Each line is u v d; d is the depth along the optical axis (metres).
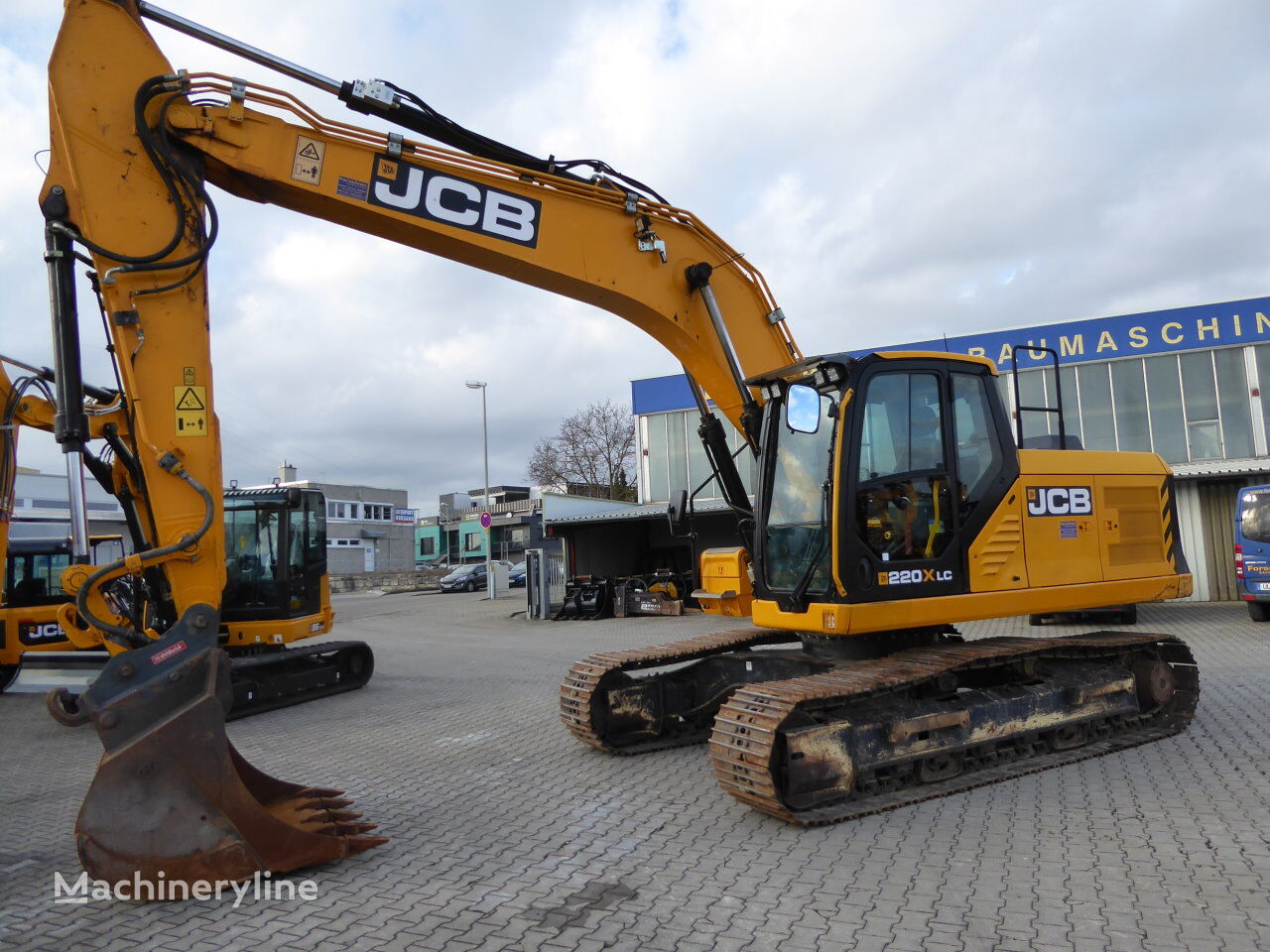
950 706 5.71
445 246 5.70
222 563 4.82
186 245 4.90
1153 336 21.72
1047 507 6.44
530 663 12.96
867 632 5.61
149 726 4.16
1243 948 3.30
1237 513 13.95
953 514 5.92
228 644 9.98
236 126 5.09
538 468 50.22
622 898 3.98
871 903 3.82
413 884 4.22
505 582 33.94
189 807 4.14
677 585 21.44
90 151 4.80
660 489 27.31
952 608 5.83
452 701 9.71
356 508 61.19
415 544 68.75
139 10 4.98
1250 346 21.03
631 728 7.04
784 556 6.01
